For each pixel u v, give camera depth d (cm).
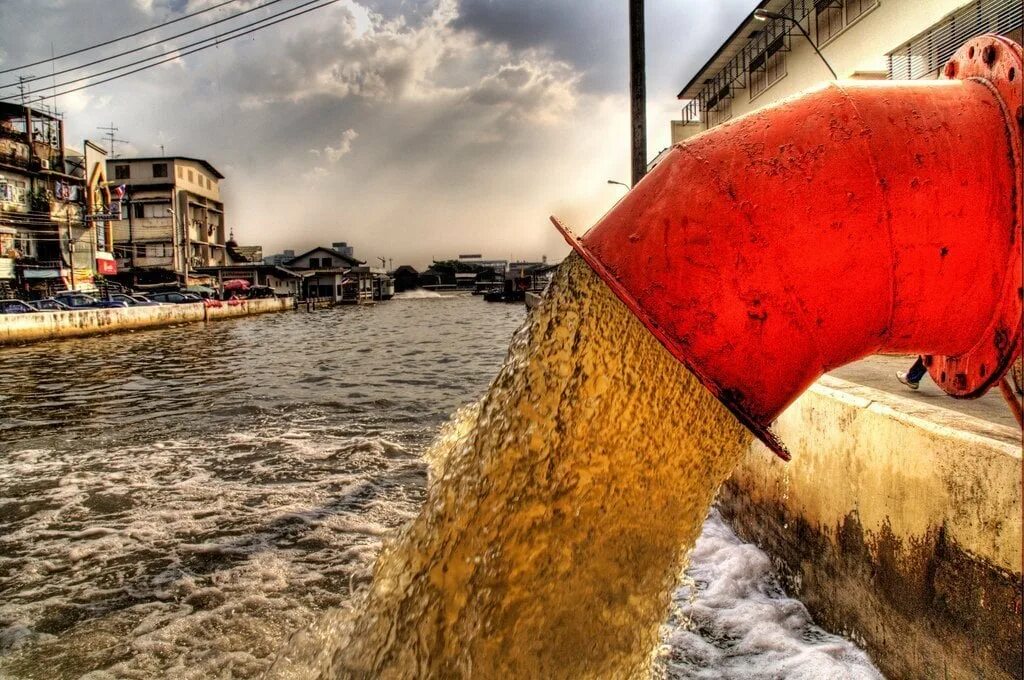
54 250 3822
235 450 859
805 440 407
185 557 516
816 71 2130
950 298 173
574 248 185
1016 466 238
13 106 3612
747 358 165
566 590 181
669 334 165
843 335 170
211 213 6394
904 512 305
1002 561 244
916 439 297
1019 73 171
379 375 1612
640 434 182
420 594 197
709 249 164
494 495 189
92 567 500
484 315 5062
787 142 170
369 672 201
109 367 1781
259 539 551
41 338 2569
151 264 5450
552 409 188
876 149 167
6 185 3578
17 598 451
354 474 740
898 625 309
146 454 841
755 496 486
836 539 368
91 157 4081
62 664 370
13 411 1146
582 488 182
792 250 162
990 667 251
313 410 1147
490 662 178
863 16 1839
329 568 492
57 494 674
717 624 385
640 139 1242
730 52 2767
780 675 326
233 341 2664
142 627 409
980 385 192
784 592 430
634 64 1240
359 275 8506
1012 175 169
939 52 1541
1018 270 167
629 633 186
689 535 196
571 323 194
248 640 391
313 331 3297
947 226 167
